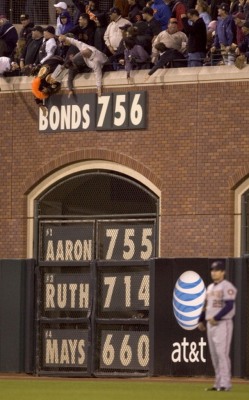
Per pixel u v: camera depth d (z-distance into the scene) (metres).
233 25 106.88
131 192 111.19
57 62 113.19
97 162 111.81
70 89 112.12
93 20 114.75
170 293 105.44
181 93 107.50
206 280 104.00
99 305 110.25
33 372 112.12
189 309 104.31
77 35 114.81
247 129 104.56
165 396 75.62
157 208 108.81
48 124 113.50
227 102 105.44
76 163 112.62
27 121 114.56
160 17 114.81
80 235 112.38
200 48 107.69
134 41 109.56
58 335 111.62
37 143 114.06
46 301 112.75
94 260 110.56
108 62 111.75
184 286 104.81
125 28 109.50
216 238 105.56
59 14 120.81
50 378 107.75
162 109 108.38
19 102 114.94
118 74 110.38
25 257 114.06
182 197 107.19
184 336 104.56
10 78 115.31
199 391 81.50
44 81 112.12
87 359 109.88
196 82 106.75
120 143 110.31
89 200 113.38
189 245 106.69
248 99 104.50
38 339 112.25
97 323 109.94
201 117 106.56
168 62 108.69
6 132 115.50
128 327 108.56
